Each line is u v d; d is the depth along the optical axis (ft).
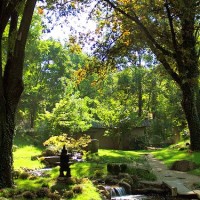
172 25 74.84
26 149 99.60
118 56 83.82
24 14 40.32
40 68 180.34
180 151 88.94
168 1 70.28
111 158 75.66
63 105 102.27
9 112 40.11
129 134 133.90
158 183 49.24
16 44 40.34
